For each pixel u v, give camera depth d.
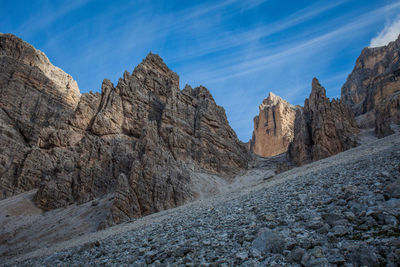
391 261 7.23
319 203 14.00
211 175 94.69
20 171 87.38
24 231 58.47
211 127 113.62
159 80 120.94
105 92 106.12
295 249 8.87
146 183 65.00
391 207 10.48
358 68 186.25
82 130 97.50
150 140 77.94
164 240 15.87
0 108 103.44
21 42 122.00
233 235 12.72
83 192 73.56
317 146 95.56
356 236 9.11
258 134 185.00
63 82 132.50
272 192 24.89
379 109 110.38
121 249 17.03
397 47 163.50
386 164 20.36
